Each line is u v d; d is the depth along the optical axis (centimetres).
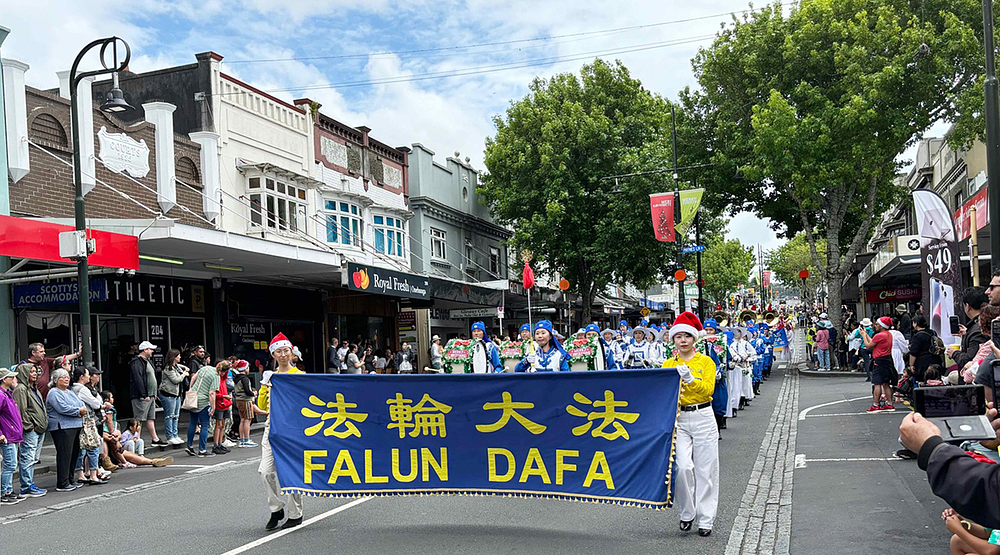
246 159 2311
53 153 1739
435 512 860
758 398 2081
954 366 1071
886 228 5044
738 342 1784
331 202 2655
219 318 2211
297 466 782
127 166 1941
